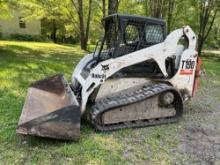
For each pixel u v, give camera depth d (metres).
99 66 4.04
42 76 7.43
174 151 3.56
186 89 4.84
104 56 4.38
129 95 4.28
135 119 4.26
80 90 4.32
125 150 3.49
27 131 3.21
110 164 3.12
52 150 3.35
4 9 14.12
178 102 4.59
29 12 20.94
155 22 4.37
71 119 3.47
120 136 3.90
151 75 4.52
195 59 4.79
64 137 3.44
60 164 3.06
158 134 4.05
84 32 20.67
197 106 5.79
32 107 3.68
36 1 17.69
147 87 4.47
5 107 4.78
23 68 8.26
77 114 3.51
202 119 4.89
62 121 3.43
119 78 4.30
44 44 21.28
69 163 3.09
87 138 3.74
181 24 21.02
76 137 3.51
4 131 3.79
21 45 17.42
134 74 4.40
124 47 4.21
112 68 4.11
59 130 3.40
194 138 4.01
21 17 25.41
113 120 4.08
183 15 20.83
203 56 23.48
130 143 3.70
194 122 4.70
